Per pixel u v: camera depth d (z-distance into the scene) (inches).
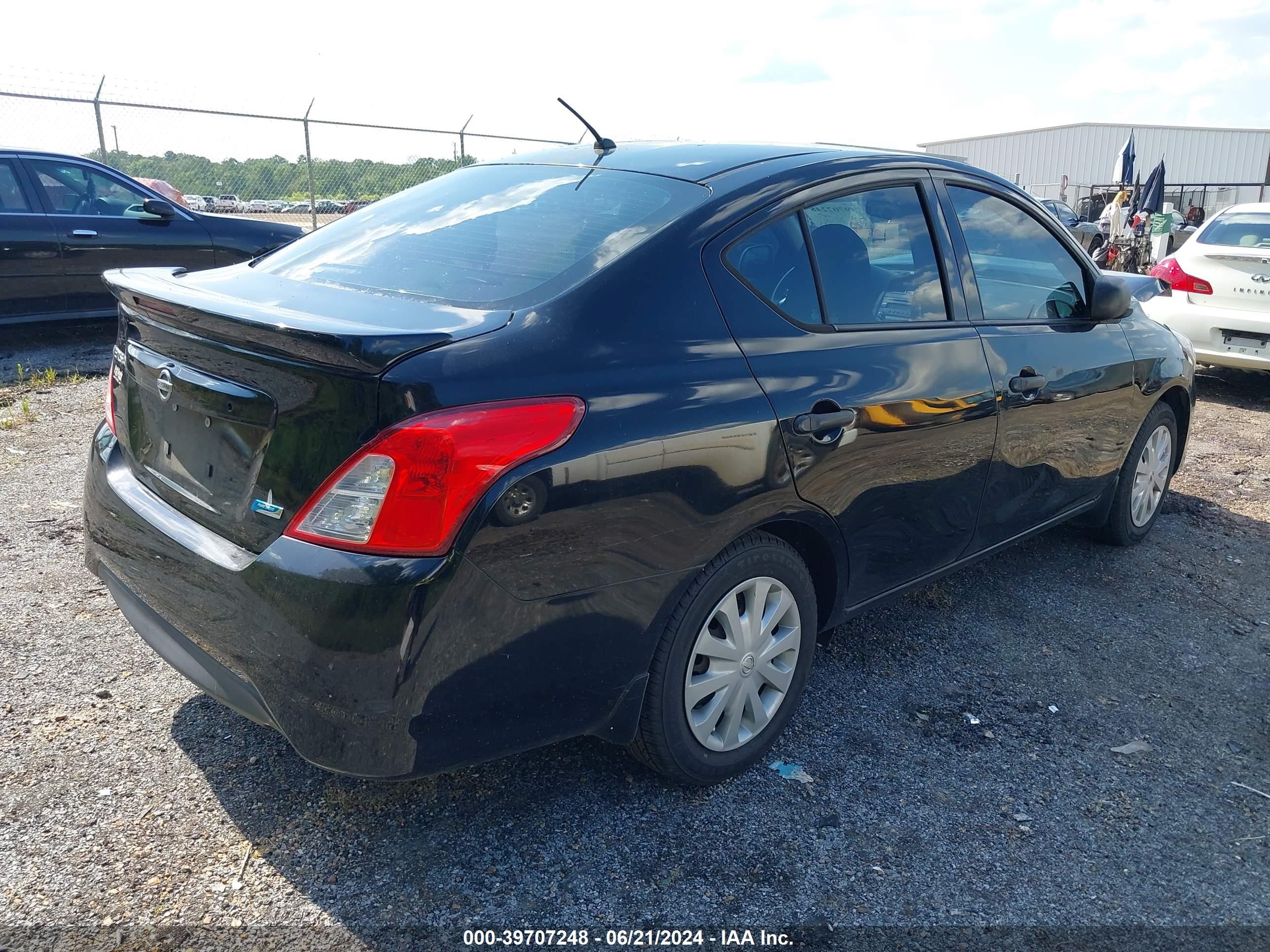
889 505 112.5
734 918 84.9
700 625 95.5
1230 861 95.0
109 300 320.8
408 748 78.0
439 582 75.0
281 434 79.1
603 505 83.0
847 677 128.3
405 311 88.4
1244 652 139.4
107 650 125.1
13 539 159.3
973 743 113.7
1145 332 166.2
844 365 104.3
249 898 84.6
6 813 93.4
